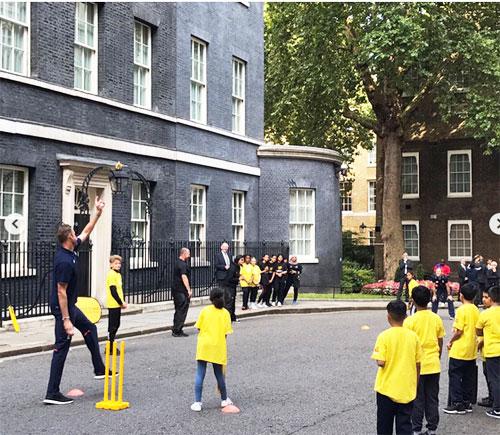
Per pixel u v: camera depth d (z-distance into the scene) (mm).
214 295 8695
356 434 7750
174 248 21500
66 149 17656
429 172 40344
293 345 14289
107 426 7809
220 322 8773
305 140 36562
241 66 27281
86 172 18078
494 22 31578
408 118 34156
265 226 27906
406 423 6734
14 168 16297
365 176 55031
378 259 39719
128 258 19312
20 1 16609
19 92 16250
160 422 8039
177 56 22609
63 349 8852
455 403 9008
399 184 34031
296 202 28594
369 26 29562
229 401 8805
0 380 10109
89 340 10164
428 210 40281
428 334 7953
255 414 8539
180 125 22719
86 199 17688
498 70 28344
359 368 11742
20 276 15633
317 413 8664
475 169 39094
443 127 39844
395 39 27688
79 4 18656
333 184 29562
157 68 21672
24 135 16250
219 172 25062
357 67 32938
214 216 24672
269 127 38250
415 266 38969
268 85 35344
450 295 21656
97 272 18531
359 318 20516
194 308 20641
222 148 25297
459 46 28688
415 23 28000
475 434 7988
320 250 28797
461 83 30484
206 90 24453
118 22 19766
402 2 28297
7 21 16203
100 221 18656
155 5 21500
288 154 28094
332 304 24375
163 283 21188
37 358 11938
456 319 9070
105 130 19188
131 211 20453
